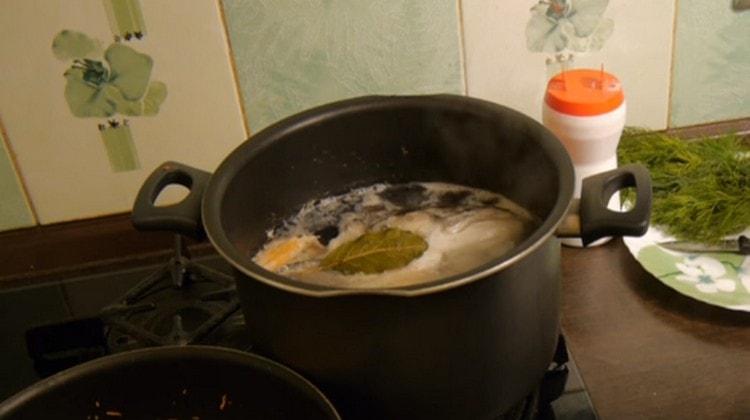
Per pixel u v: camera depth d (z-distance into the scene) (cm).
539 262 53
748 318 66
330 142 66
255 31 72
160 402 58
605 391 62
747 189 72
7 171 76
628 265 72
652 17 75
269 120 77
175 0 70
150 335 65
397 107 65
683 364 63
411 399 55
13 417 55
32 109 74
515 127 62
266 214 66
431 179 69
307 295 50
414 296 49
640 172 58
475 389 55
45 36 71
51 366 67
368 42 74
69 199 78
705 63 78
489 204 67
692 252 71
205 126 76
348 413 57
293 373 54
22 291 79
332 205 68
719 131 80
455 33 74
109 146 76
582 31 75
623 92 74
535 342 56
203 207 57
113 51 72
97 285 78
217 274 71
